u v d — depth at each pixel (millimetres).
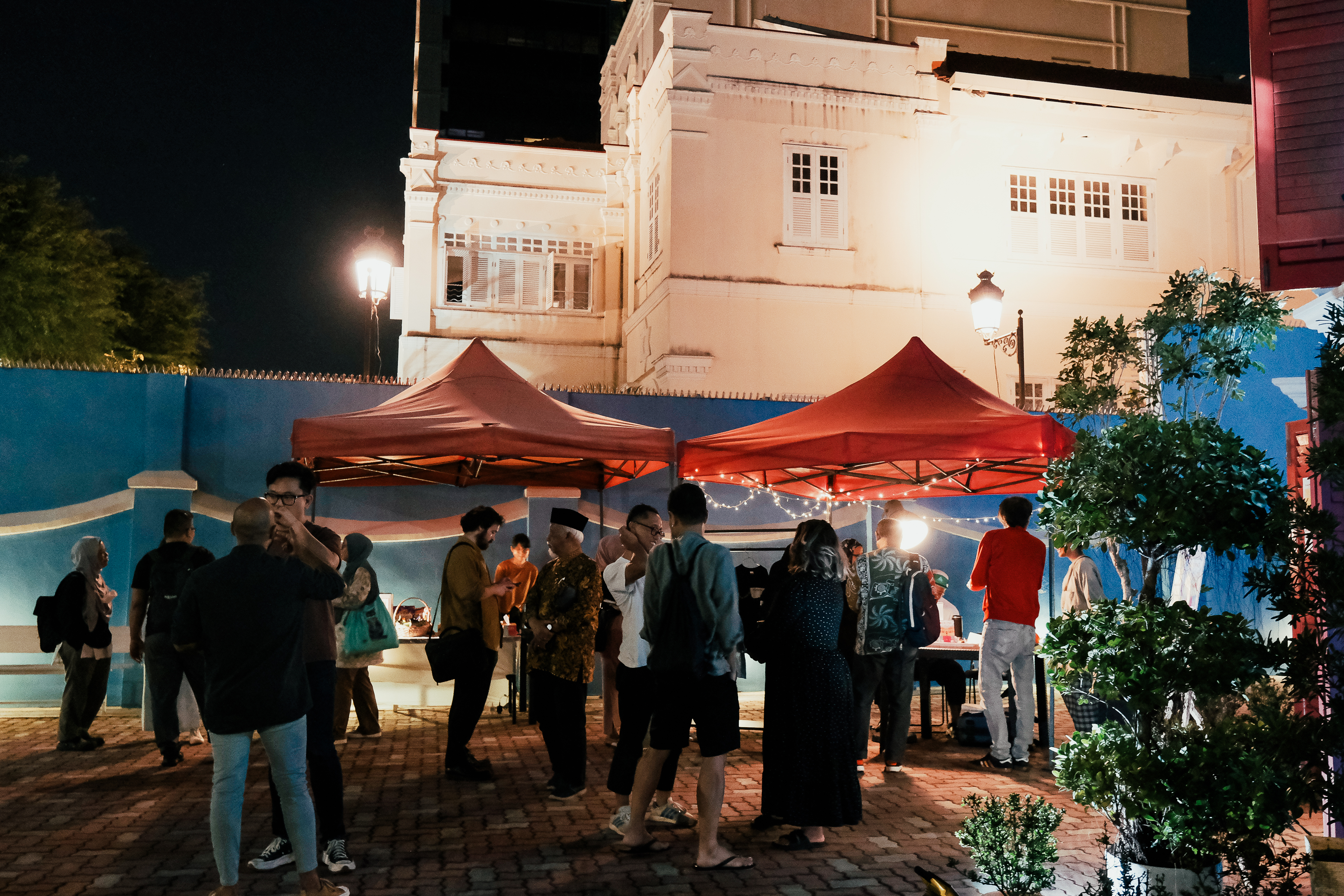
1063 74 20641
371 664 9625
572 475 11312
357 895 5047
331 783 5402
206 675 4695
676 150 18969
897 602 7984
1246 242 20625
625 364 23391
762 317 19078
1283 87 5777
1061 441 8547
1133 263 20609
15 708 11070
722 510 12953
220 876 4633
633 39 25391
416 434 8258
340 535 11000
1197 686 4273
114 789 7371
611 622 9289
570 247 24031
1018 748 8289
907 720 8078
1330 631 4508
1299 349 9188
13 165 25125
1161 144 20719
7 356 24422
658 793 6477
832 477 11641
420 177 23281
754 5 23844
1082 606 8164
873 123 19797
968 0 25906
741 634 5566
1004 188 20250
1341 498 4930
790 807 5801
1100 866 5477
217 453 11758
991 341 14297
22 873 5359
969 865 5590
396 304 23281
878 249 19656
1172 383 5109
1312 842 4461
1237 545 4320
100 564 9055
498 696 11812
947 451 8633
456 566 7723
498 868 5504
